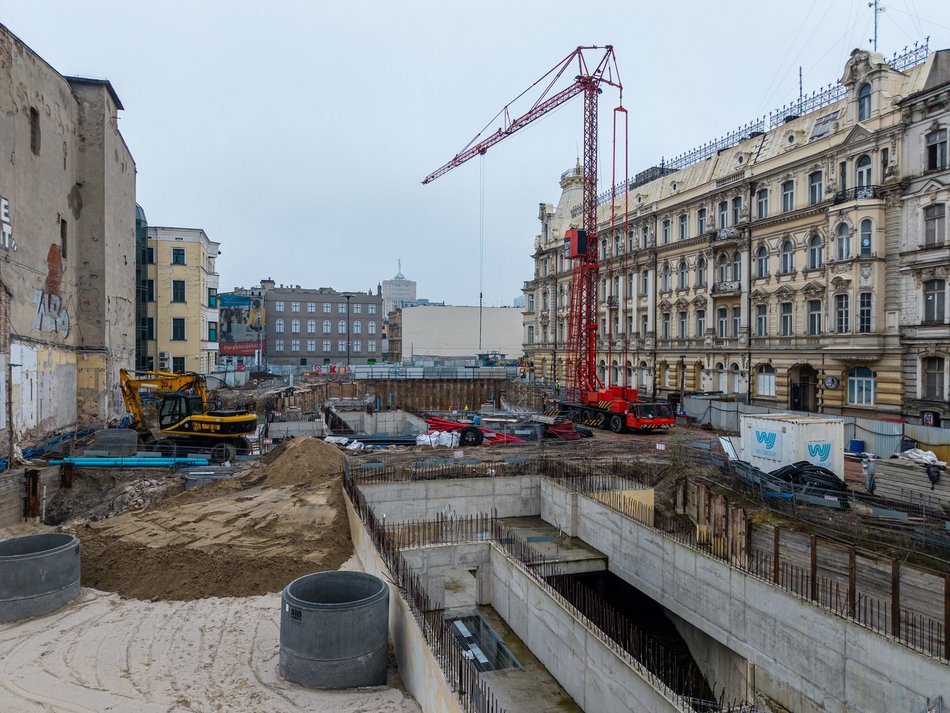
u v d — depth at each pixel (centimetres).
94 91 3319
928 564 1565
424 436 3412
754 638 1570
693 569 1786
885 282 3092
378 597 1276
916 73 3083
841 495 1931
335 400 5453
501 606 1991
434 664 1083
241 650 1344
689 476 2392
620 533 2127
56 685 1166
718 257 4316
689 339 4569
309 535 1912
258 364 8119
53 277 2881
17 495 2194
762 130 4159
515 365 9606
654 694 1181
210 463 2819
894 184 3008
